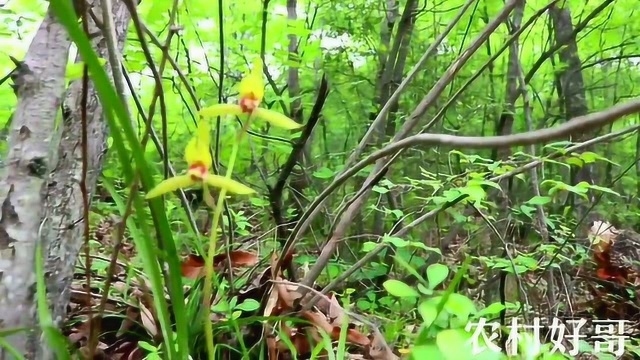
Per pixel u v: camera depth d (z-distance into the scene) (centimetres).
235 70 353
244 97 86
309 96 434
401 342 152
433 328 93
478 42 164
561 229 262
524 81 310
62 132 127
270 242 215
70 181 124
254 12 318
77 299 157
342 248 256
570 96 419
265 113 86
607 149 399
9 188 101
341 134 470
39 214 103
